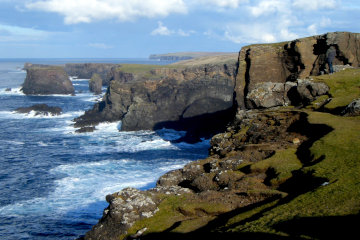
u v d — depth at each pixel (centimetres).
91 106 14088
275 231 1470
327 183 1952
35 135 8838
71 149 7456
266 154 2941
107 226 2158
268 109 4753
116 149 7538
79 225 3869
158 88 11225
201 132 9162
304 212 1599
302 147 2900
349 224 1374
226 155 3238
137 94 10888
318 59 6066
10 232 3719
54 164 6294
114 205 2225
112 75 17888
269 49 6531
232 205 2095
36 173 5747
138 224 2092
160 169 5956
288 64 6388
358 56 5856
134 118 9906
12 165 6209
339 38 5888
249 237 1488
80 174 5675
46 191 4909
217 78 11862
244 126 4209
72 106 14000
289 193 2061
